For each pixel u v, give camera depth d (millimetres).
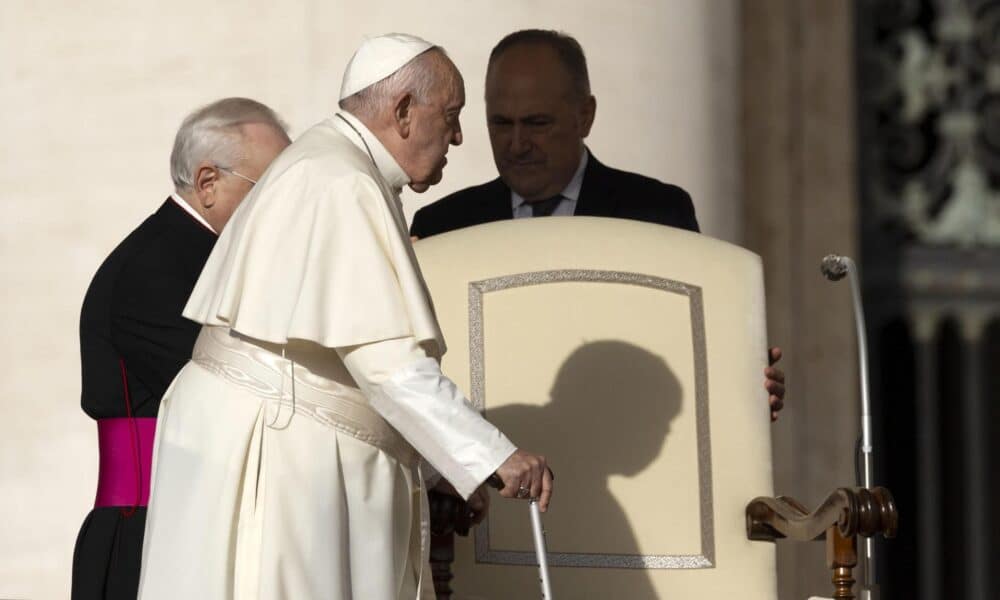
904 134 32125
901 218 32000
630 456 18453
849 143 27969
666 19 25656
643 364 18609
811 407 27844
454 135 16406
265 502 15109
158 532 15250
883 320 31906
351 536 15367
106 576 17234
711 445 18547
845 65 28016
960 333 31969
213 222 18109
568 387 18531
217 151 18016
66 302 24609
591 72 25031
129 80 24828
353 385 15578
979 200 32062
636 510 18375
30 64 24969
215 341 15656
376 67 16016
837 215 27844
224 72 24766
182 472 15297
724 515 18438
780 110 27688
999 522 31969
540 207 22156
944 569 32062
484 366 18594
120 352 17594
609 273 18812
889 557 32188
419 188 16438
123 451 17516
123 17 24938
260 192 15656
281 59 24719
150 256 17766
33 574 24188
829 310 27844
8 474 24438
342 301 15070
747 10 27781
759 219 27672
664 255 18938
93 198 24734
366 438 15562
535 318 18688
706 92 26078
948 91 32094
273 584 14906
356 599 15297
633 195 22125
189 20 24891
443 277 18781
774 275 27734
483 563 18297
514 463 14852
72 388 24500
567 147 21828
